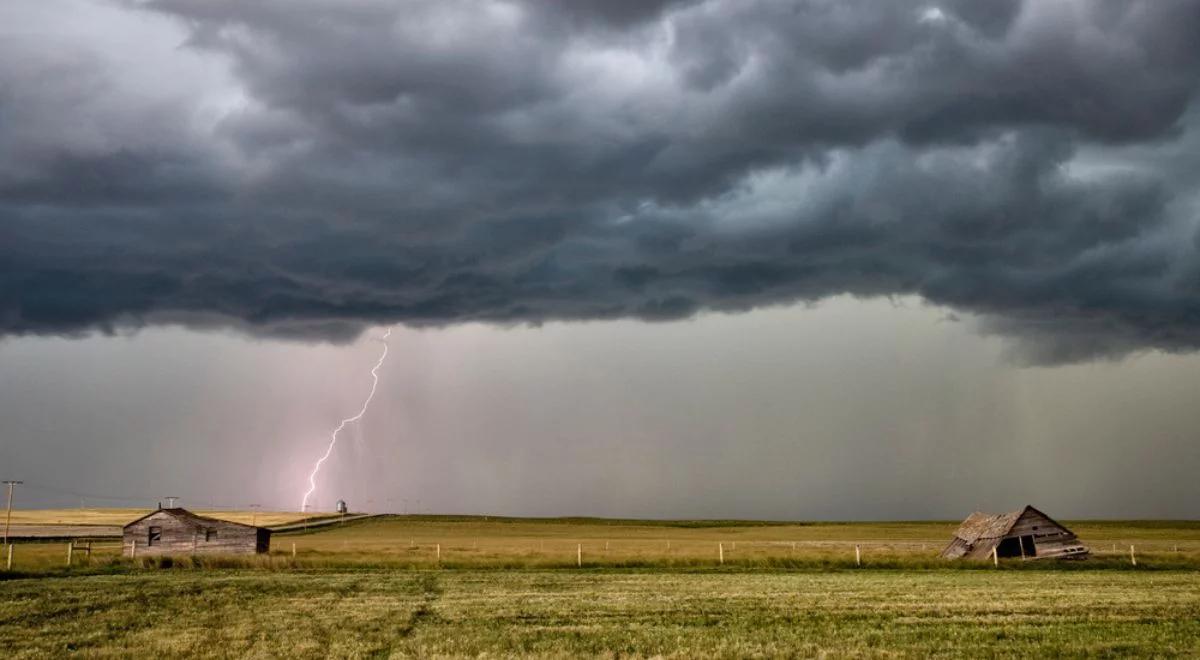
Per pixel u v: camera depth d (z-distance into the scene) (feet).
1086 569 198.08
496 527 627.87
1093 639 93.71
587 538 454.81
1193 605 121.90
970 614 113.39
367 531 526.57
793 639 93.71
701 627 102.94
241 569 191.52
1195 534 488.44
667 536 496.64
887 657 83.30
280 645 89.30
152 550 274.77
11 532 388.98
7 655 83.15
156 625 103.65
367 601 129.39
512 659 81.97
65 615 111.55
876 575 178.81
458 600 131.13
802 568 196.65
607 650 86.48
